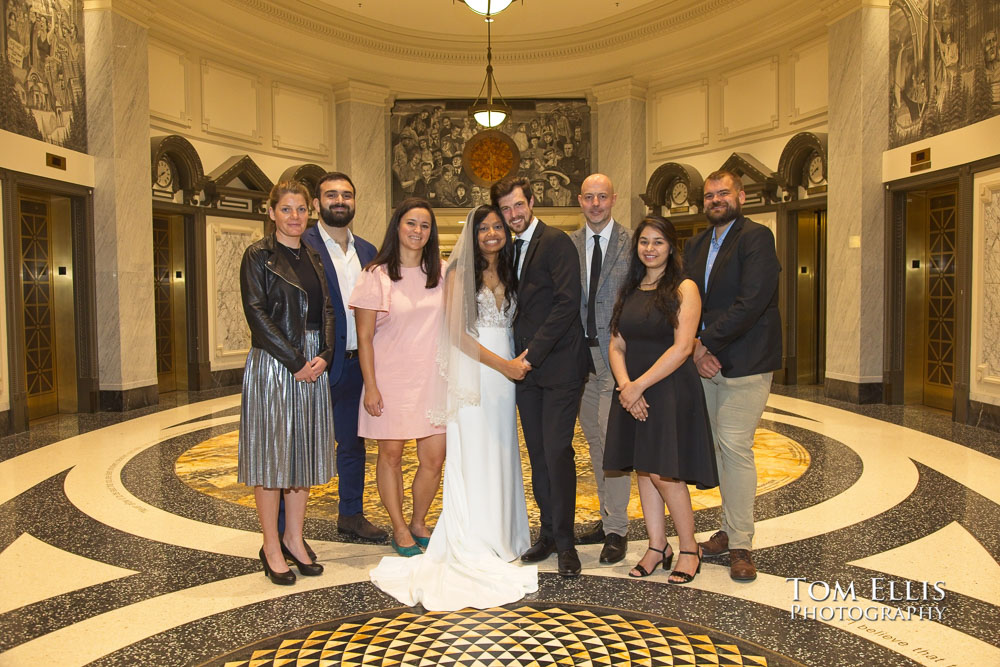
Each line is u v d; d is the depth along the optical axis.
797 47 10.38
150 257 9.31
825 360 10.09
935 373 8.85
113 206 8.74
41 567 3.88
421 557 3.82
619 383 3.57
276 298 3.59
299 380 3.57
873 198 8.96
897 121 8.75
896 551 3.97
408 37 12.57
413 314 3.90
